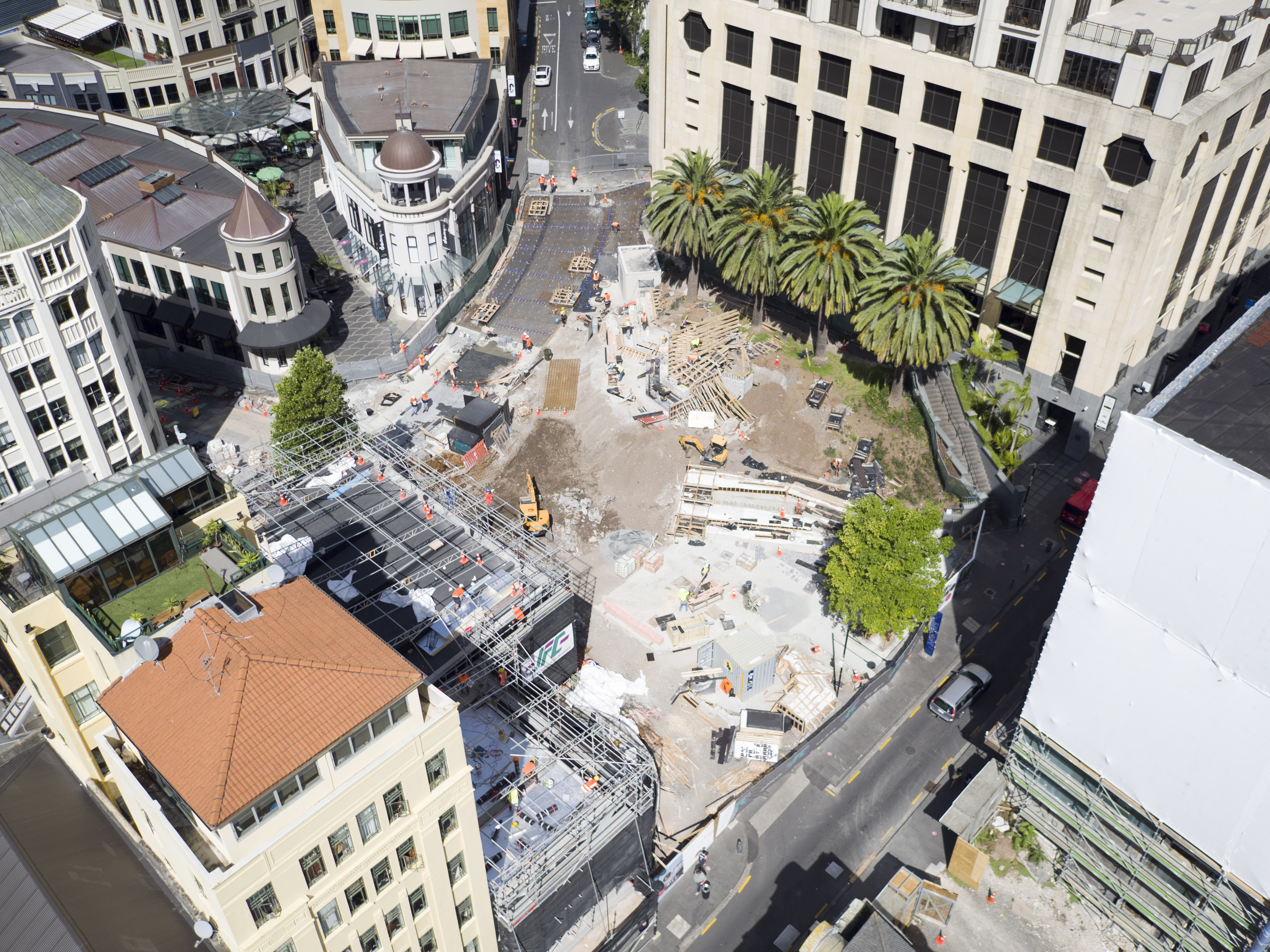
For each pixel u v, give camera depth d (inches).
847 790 2527.1
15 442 2797.7
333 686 1515.7
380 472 2699.3
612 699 2625.5
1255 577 1701.5
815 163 3747.5
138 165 4099.4
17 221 2615.7
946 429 3405.5
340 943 1640.0
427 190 3843.5
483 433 3363.7
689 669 2778.1
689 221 3740.2
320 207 4707.2
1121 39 2778.1
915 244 3169.3
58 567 1736.0
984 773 2409.0
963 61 3142.2
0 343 2650.1
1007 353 3462.1
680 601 2933.1
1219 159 3021.7
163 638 1578.5
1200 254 3294.8
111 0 5157.5
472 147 4328.3
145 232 3742.6
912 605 2581.2
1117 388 3319.4
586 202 4746.6
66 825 1930.4
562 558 3088.1
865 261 3432.6
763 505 3238.2
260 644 1556.3
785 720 2625.5
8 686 2464.3
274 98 4788.4
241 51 5246.1
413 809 1662.2
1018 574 3063.5
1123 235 2957.7
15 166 2669.8
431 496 2640.3
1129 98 2783.0
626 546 3115.2
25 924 1720.0
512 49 5462.6
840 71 3484.3
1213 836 1984.5
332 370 3257.9
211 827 1349.7
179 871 1646.2
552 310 4082.2
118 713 1514.5
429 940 1830.7
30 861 1801.2
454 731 1669.5
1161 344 3432.6
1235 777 1887.3
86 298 2824.8
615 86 5753.0
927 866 2372.0
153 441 3223.4
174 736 1466.5
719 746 2586.1
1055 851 2391.7
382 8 4884.4
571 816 2087.8
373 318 4037.9
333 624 1640.0
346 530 2498.8
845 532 2699.3
